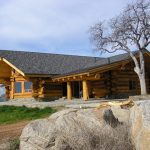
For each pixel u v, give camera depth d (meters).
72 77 27.88
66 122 10.08
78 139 9.50
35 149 9.77
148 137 8.28
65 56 37.75
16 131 14.95
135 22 29.22
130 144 9.19
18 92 33.34
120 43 29.88
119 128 9.86
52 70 32.09
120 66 28.00
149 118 8.54
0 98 43.75
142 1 29.36
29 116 19.47
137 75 30.69
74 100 27.41
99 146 9.27
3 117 20.05
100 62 34.66
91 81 30.94
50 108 21.34
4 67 34.28
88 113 10.76
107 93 29.39
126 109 11.16
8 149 11.65
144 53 28.83
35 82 31.25
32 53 35.19
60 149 9.50
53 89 31.73
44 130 9.92
